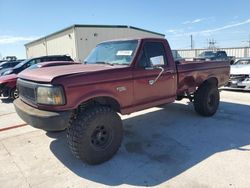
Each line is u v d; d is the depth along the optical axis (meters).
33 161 3.70
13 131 5.16
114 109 3.85
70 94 3.12
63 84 3.07
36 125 3.20
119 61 4.10
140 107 4.07
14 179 3.21
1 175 3.31
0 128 5.40
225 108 6.59
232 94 8.69
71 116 3.32
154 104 4.32
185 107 6.76
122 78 3.69
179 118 5.72
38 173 3.34
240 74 8.62
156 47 4.35
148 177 3.15
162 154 3.80
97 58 4.57
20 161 3.71
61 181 3.12
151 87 4.18
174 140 4.38
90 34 24.12
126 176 3.19
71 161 3.66
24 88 3.63
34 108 3.40
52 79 3.08
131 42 4.20
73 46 24.42
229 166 3.33
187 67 4.99
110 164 3.52
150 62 4.16
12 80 8.83
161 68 4.30
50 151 4.04
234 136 4.49
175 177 3.11
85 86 3.26
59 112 3.10
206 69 5.52
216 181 2.98
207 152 3.81
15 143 4.45
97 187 2.96
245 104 7.06
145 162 3.56
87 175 3.25
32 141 4.52
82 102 3.26
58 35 27.94
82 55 23.91
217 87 5.90
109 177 3.18
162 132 4.82
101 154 3.50
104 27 24.77
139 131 4.91
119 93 3.67
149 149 4.01
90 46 24.28
